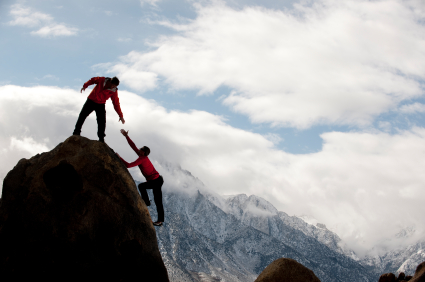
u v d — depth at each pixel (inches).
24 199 523.2
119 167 575.8
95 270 520.1
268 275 547.8
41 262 504.1
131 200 567.8
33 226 512.7
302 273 545.3
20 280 502.0
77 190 537.0
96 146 567.8
